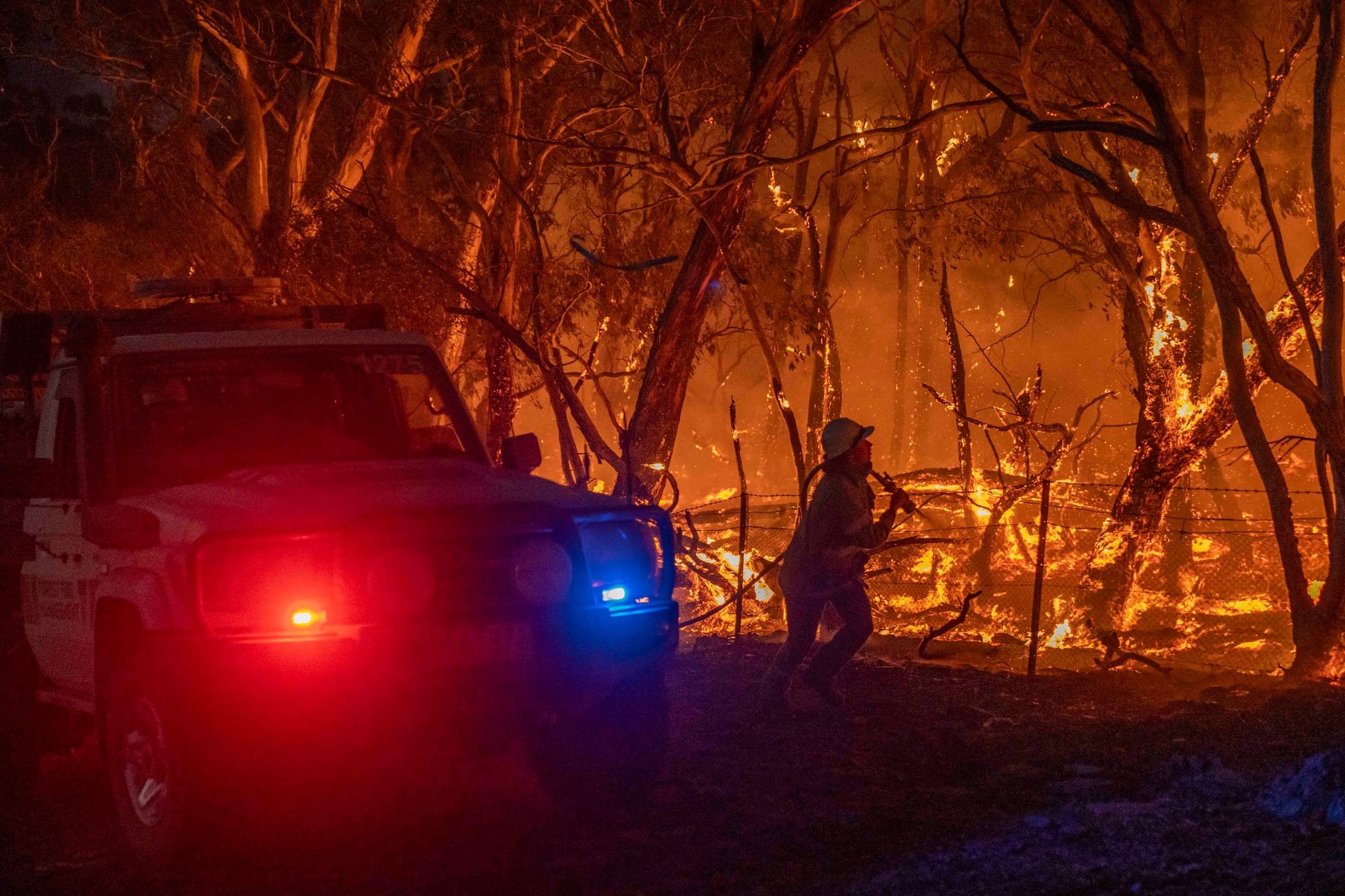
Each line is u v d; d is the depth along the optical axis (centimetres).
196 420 624
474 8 1830
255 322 761
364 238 2059
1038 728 715
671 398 1608
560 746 577
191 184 2697
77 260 3031
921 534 1902
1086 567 1603
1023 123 1947
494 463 727
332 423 654
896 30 2211
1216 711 733
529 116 2017
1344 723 658
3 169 3238
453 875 514
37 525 646
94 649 573
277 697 484
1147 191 1753
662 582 575
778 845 529
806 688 847
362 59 2258
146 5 2717
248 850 535
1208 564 1911
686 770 652
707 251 1597
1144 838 505
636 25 1739
